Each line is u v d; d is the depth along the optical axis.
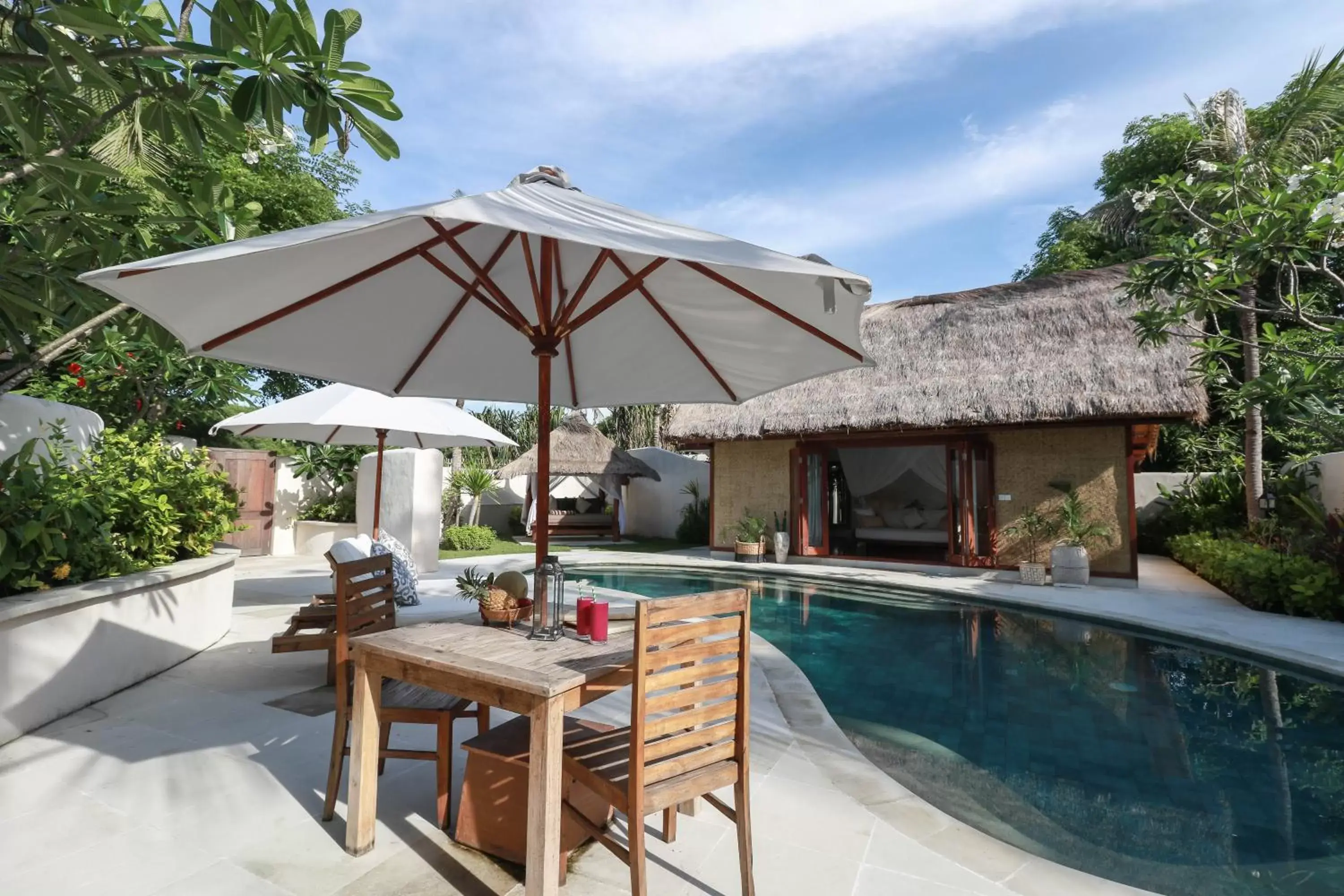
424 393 4.29
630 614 3.20
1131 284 7.78
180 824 2.81
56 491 4.22
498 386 4.43
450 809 2.96
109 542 4.68
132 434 6.26
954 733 4.59
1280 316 7.41
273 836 2.72
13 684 3.69
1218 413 16.58
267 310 3.05
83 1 2.88
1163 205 7.24
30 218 3.50
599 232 2.04
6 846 2.60
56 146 3.76
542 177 3.13
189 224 4.05
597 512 23.14
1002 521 12.11
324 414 6.70
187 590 5.50
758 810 3.04
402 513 11.61
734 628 2.36
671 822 2.74
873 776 3.46
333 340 3.57
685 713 2.22
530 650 2.50
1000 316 13.22
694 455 23.77
